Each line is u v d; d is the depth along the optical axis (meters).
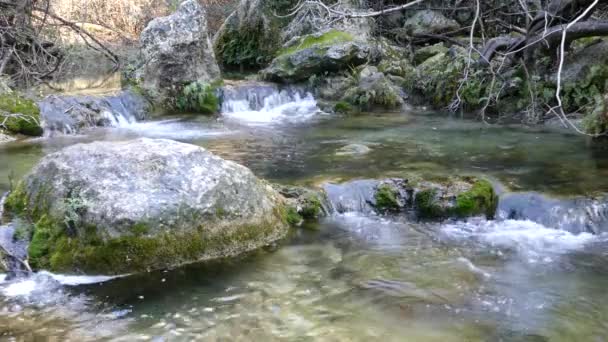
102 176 4.68
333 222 5.67
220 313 3.99
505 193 5.95
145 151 4.93
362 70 12.09
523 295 4.29
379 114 11.02
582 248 5.14
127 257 4.46
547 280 4.53
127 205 4.51
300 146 8.25
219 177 4.95
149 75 11.33
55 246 4.53
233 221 4.90
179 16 11.55
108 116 10.20
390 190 6.04
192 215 4.69
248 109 11.78
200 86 11.32
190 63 11.53
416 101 11.73
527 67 10.05
